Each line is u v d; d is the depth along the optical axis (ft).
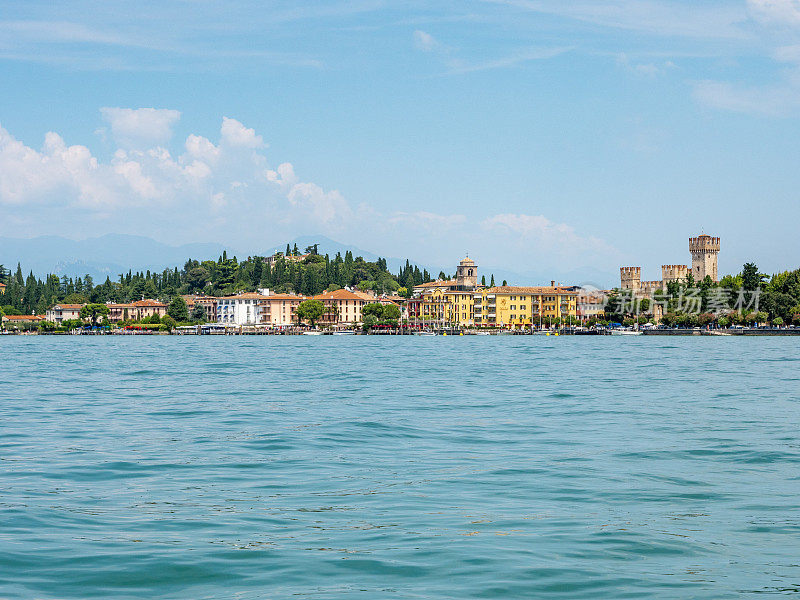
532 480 92.99
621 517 75.51
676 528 71.56
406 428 139.54
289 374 298.97
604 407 173.27
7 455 112.47
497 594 55.21
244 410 170.71
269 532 70.54
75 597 54.85
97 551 64.85
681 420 149.79
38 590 55.98
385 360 417.08
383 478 94.73
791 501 82.12
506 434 132.05
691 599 54.19
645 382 248.32
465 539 67.97
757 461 105.50
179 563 61.77
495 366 350.64
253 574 59.36
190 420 153.07
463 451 114.73
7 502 82.33
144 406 180.14
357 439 126.72
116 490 88.53
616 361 391.24
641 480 92.84
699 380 256.32
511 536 69.00
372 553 64.13
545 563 61.57
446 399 193.98
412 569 60.29
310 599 54.44
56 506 80.59
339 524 73.20
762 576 58.80
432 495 85.20
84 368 350.02
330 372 310.65
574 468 100.63
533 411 166.09
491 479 93.76
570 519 74.74
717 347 597.52
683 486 89.51
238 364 381.19
